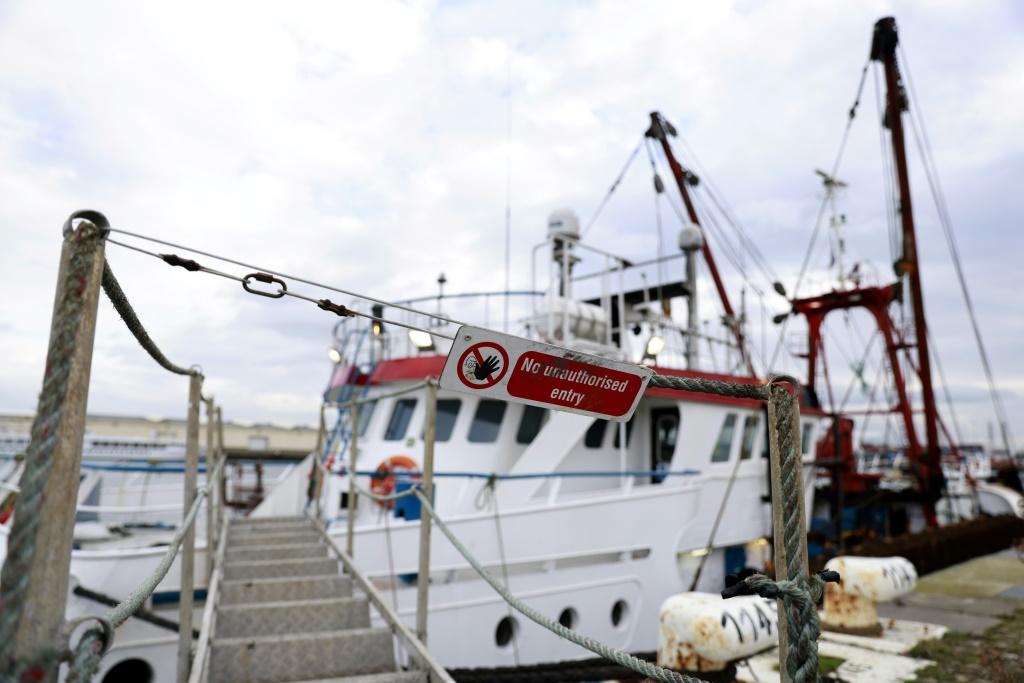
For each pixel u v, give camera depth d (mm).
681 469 10367
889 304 19547
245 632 5875
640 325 12586
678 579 9648
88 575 6488
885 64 18328
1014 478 26828
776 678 5953
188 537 5309
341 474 9039
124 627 6559
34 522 1482
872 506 19125
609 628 8906
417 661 5055
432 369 9516
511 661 8078
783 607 2211
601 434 11062
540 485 9094
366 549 7621
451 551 7891
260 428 33188
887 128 18969
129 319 2680
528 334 10945
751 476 11383
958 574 11125
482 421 9719
